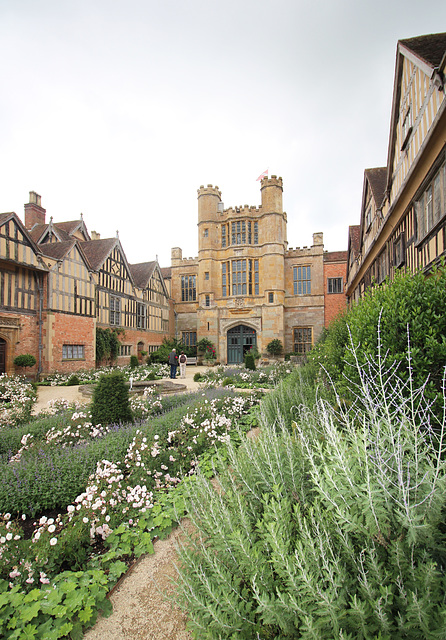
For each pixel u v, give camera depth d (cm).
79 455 469
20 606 233
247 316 2745
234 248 2795
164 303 3028
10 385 1153
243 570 191
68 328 1761
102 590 261
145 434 532
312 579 151
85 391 1224
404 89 785
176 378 1800
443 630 134
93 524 318
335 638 138
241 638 166
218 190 2955
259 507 235
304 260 2786
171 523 348
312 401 521
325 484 192
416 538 164
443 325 328
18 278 1548
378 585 159
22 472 426
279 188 2722
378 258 1161
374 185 1199
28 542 283
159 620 237
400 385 325
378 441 198
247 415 796
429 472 183
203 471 455
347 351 459
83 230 2491
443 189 579
